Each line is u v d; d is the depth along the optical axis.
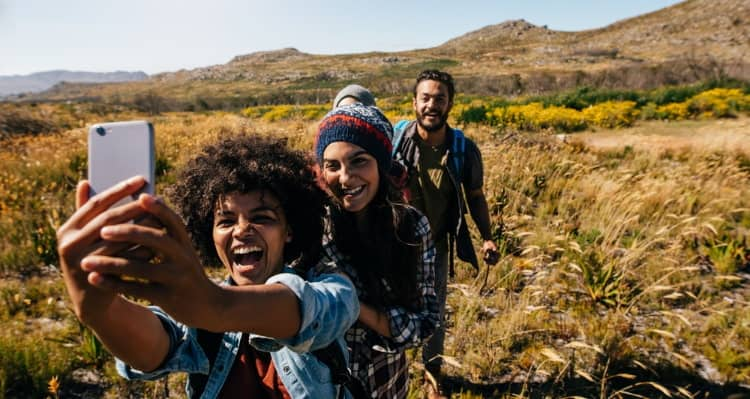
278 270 1.13
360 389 1.21
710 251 4.89
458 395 2.93
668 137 13.35
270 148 1.15
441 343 2.78
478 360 3.22
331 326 0.88
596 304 3.97
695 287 4.32
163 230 0.60
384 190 1.50
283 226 1.11
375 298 1.43
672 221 5.52
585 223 5.77
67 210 5.94
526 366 3.21
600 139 14.19
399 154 2.61
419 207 2.59
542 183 7.01
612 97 24.28
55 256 4.81
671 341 3.43
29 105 33.81
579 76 37.72
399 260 1.46
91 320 0.68
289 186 1.10
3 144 12.48
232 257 1.08
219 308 0.64
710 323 3.63
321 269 1.26
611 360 3.17
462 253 2.68
